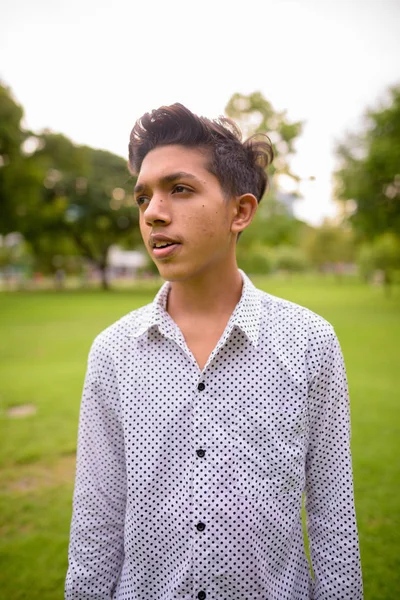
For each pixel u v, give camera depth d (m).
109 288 33.59
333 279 48.94
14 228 24.20
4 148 20.42
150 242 1.03
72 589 1.15
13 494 3.34
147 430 1.07
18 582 2.45
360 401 5.38
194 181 1.00
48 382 6.33
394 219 18.77
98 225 31.81
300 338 1.09
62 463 3.84
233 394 1.05
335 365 1.10
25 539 2.81
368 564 2.52
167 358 1.09
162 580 1.05
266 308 1.15
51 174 28.25
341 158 19.97
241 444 1.03
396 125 17.20
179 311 1.16
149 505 1.05
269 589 1.03
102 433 1.16
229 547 1.01
